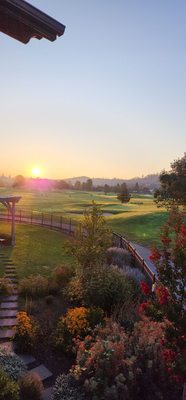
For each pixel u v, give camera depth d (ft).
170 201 110.93
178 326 24.39
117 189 548.72
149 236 112.98
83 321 37.63
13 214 95.96
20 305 48.16
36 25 14.01
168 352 26.00
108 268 54.24
